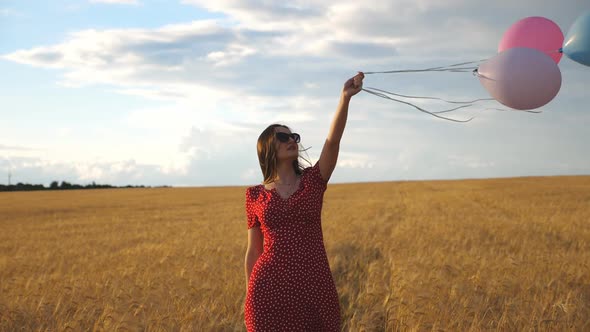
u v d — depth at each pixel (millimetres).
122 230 20703
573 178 72750
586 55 3275
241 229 18578
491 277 7805
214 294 7016
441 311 5797
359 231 15766
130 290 6953
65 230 21797
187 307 6215
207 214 28906
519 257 9859
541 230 15781
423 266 8570
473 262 8828
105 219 27719
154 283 7520
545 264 8961
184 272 8344
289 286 3012
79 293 7172
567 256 10133
